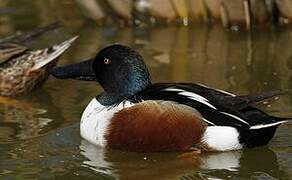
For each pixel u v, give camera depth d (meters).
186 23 19.30
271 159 11.46
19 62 15.08
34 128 12.90
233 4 18.56
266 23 18.92
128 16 19.23
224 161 11.39
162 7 19.25
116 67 12.25
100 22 19.25
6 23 18.97
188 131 11.42
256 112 11.51
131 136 11.61
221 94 11.73
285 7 18.84
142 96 11.81
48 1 20.67
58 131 12.66
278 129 12.54
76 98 14.41
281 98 13.91
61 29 18.70
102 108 12.06
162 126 11.45
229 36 18.27
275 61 16.25
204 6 19.19
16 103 14.45
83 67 12.64
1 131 12.78
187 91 11.70
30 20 19.20
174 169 11.20
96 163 11.42
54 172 11.12
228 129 11.35
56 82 15.52
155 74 15.40
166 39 18.02
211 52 16.97
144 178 10.91
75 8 20.19
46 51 15.27
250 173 11.05
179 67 15.88
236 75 15.38
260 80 15.05
